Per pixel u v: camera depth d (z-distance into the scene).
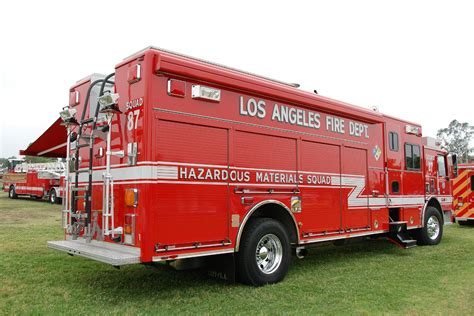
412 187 9.25
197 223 5.07
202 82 5.29
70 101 6.54
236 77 5.64
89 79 6.08
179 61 5.02
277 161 6.18
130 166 4.89
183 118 5.05
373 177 8.10
